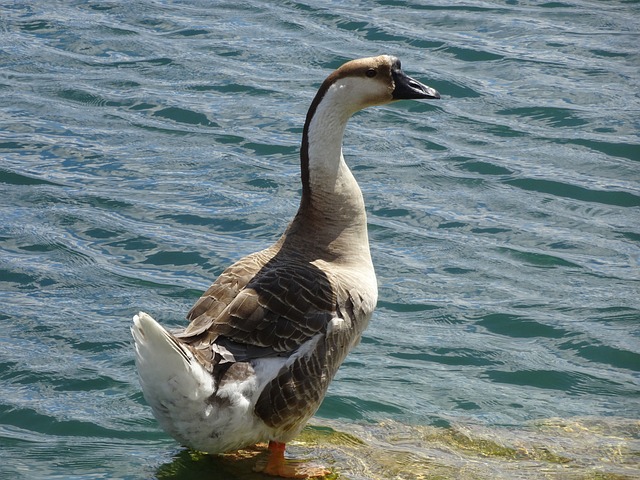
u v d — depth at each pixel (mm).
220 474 8719
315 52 18734
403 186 14781
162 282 12141
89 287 11984
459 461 9062
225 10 20844
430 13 20688
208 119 16469
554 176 15109
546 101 17234
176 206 13992
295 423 8367
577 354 11047
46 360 10500
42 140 15703
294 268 8602
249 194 14383
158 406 7637
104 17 20375
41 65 18172
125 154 15422
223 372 7863
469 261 12914
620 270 12758
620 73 18188
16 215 13594
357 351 11008
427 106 17234
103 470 8750
